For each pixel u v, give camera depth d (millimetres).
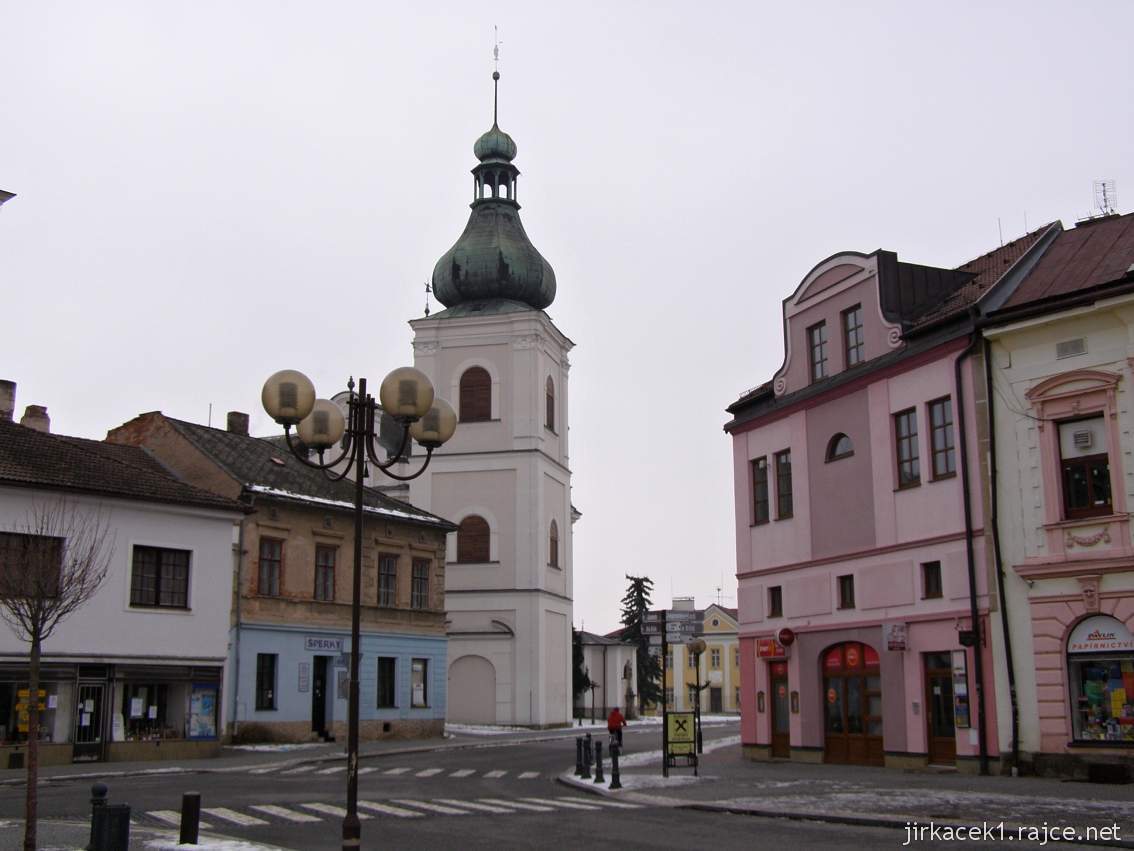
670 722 29047
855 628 32281
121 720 35156
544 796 25422
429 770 33156
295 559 45062
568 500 70875
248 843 16578
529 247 69562
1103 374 26234
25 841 15023
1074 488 26812
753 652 36875
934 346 29703
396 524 50344
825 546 33781
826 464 34000
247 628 42750
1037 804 20875
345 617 47000
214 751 37156
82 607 34188
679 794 24656
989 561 27922
